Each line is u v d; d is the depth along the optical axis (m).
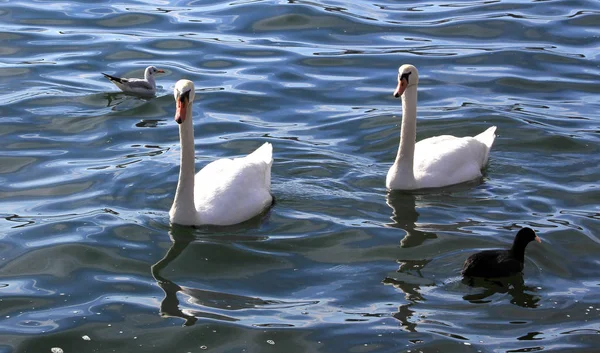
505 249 13.94
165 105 20.94
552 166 17.84
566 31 25.00
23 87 21.50
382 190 16.91
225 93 21.38
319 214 15.87
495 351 11.70
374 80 22.20
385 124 19.73
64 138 18.88
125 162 17.72
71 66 22.86
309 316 12.57
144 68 22.84
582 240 14.66
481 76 22.38
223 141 18.92
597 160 17.97
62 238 14.79
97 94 21.34
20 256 14.24
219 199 15.58
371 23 25.70
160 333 12.20
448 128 19.69
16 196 16.28
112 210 15.83
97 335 12.18
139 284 13.49
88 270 13.89
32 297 13.11
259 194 16.02
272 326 12.32
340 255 14.37
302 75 22.45
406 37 24.80
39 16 26.02
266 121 19.97
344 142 18.97
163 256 14.34
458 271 13.77
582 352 11.66
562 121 19.83
